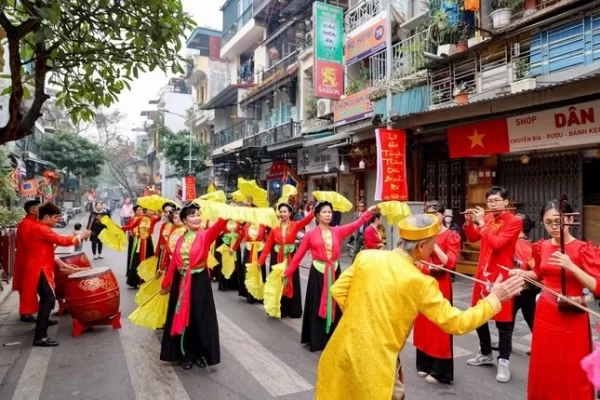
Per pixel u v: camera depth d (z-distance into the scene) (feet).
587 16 24.30
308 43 57.41
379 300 7.77
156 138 148.46
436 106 31.55
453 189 36.40
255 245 26.63
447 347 13.97
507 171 31.30
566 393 10.11
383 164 31.48
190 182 83.05
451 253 14.14
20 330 20.43
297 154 58.59
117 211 184.75
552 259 9.80
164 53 17.69
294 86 62.75
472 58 30.86
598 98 23.30
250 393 13.62
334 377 8.00
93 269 20.95
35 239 18.39
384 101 37.52
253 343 18.53
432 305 7.64
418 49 36.73
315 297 17.34
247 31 77.51
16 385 14.34
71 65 17.97
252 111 77.61
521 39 27.91
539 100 23.66
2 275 30.01
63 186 118.52
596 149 25.72
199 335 15.38
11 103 15.21
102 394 13.61
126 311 24.06
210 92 96.89
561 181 27.86
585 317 10.19
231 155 68.28
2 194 40.16
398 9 40.27
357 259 8.54
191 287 15.49
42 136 107.14
